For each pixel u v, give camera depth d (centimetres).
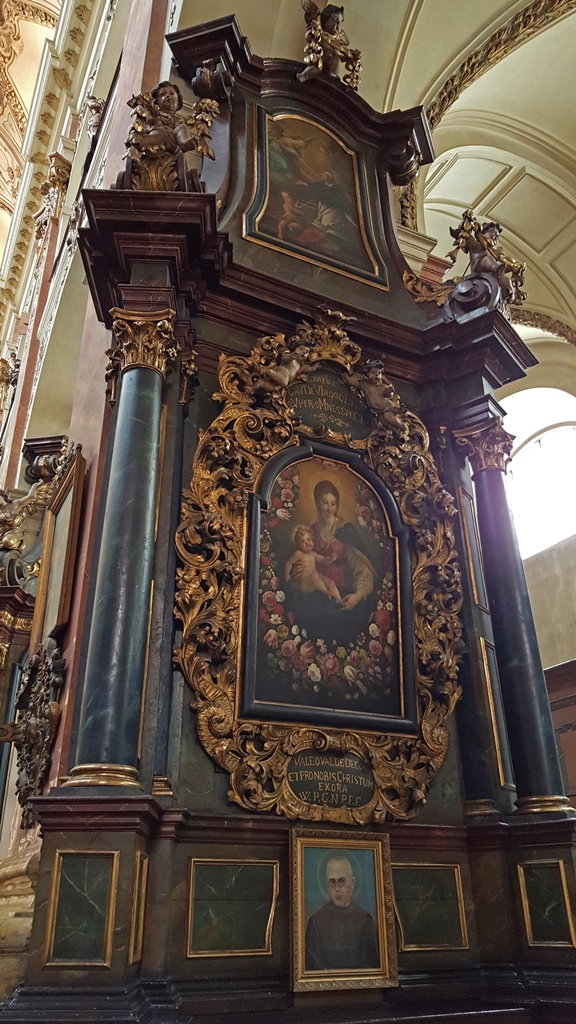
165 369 428
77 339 991
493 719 473
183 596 399
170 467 421
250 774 383
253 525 430
